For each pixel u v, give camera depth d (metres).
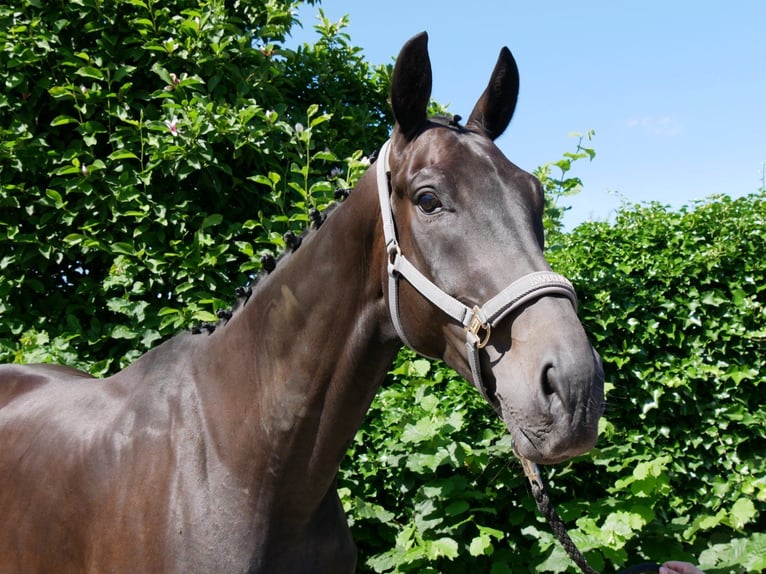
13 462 1.75
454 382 2.80
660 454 2.87
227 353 1.58
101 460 1.55
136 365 1.77
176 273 2.95
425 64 1.38
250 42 3.53
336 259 1.46
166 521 1.41
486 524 2.66
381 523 2.68
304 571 1.49
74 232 3.11
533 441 1.11
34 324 3.04
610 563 2.66
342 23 4.03
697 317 2.99
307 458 1.46
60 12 3.20
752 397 3.01
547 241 3.23
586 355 1.09
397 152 1.41
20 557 1.64
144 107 3.30
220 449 1.47
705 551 2.61
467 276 1.23
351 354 1.44
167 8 3.22
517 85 1.57
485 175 1.28
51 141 3.29
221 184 3.14
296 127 3.02
